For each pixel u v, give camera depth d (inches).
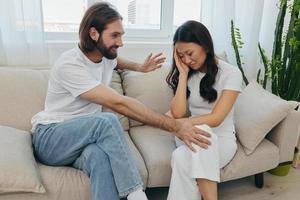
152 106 75.8
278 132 68.3
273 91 88.5
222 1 88.9
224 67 63.8
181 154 57.5
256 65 97.9
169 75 70.8
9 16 72.4
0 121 64.1
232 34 87.4
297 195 72.9
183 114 64.4
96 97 53.8
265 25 99.3
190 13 95.4
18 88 67.0
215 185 56.6
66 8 82.8
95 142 54.0
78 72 54.7
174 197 57.9
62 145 55.2
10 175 47.7
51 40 83.4
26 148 55.3
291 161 73.1
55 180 52.2
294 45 79.6
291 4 86.0
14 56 75.7
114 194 51.4
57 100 59.7
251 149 64.8
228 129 65.1
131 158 53.6
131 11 89.4
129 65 73.9
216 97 63.6
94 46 56.3
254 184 77.2
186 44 59.4
